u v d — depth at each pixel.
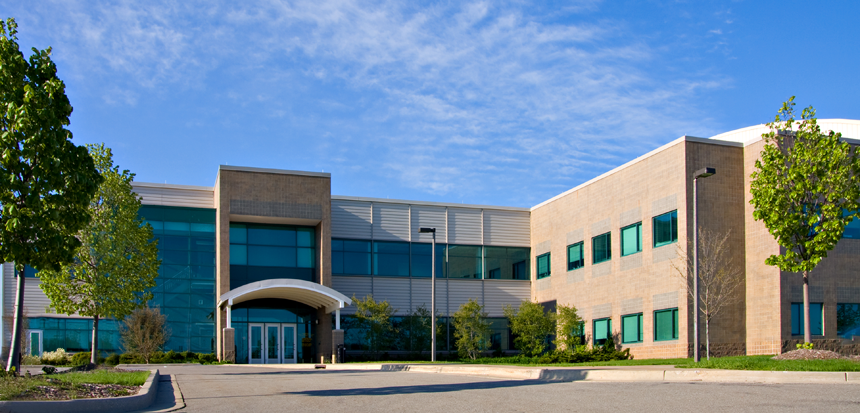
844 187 22.28
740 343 30.48
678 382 16.25
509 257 46.12
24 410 10.13
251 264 40.31
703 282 29.48
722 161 31.58
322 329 40.34
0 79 14.58
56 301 23.55
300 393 14.46
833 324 29.70
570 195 41.72
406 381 18.11
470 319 40.38
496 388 14.83
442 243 44.81
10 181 14.00
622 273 35.88
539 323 39.38
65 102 15.34
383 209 44.03
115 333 37.59
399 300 43.31
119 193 24.39
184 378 20.86
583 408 10.91
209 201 40.62
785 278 29.23
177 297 38.72
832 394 12.45
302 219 39.78
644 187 34.34
